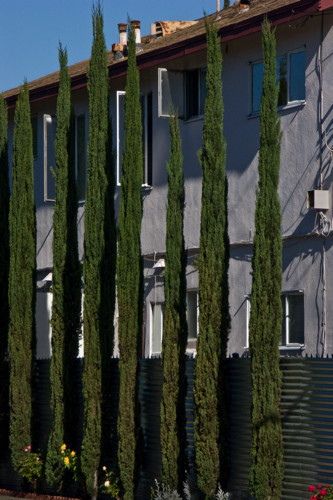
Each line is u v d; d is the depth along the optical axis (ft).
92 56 76.07
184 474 66.33
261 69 80.28
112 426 74.23
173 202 67.36
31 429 84.23
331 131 74.23
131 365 70.69
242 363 63.16
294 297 77.15
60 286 79.87
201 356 63.67
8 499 81.20
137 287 70.90
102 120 75.56
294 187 76.84
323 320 74.28
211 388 63.36
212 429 63.26
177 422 66.54
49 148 100.53
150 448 71.00
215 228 63.93
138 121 71.97
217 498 62.64
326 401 57.93
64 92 80.69
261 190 59.88
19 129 85.40
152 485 70.54
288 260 77.15
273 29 72.18
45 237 104.47
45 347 105.81
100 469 74.43
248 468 62.44
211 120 64.44
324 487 56.13
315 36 75.41
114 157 81.92
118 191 90.58
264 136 60.13
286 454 59.57
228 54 82.84
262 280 59.41
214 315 63.57
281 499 59.57
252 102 81.00
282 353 77.25
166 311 67.05
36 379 84.79
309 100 75.87
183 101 86.84
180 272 67.00
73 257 80.18
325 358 58.13
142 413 72.13
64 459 77.51
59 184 80.38
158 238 89.56
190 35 90.43
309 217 75.51
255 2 91.45
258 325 59.31
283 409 59.77
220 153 64.28
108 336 74.43
